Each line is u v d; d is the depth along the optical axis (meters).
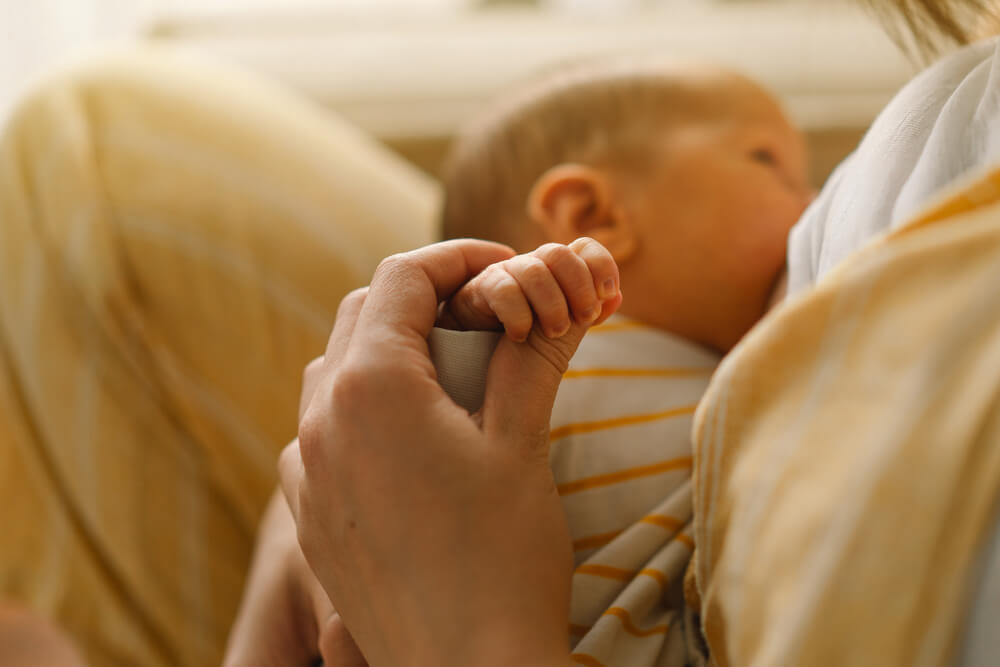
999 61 0.35
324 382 0.37
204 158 0.86
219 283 0.82
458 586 0.33
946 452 0.24
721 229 0.62
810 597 0.26
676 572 0.42
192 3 1.47
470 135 0.81
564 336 0.36
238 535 0.82
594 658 0.38
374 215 0.91
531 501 0.35
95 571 0.79
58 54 1.44
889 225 0.34
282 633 0.50
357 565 0.34
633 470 0.47
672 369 0.54
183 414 0.80
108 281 0.79
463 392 0.38
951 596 0.24
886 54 1.18
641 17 1.34
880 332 0.27
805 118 1.15
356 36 1.30
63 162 0.83
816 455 0.28
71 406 0.79
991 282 0.25
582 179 0.66
